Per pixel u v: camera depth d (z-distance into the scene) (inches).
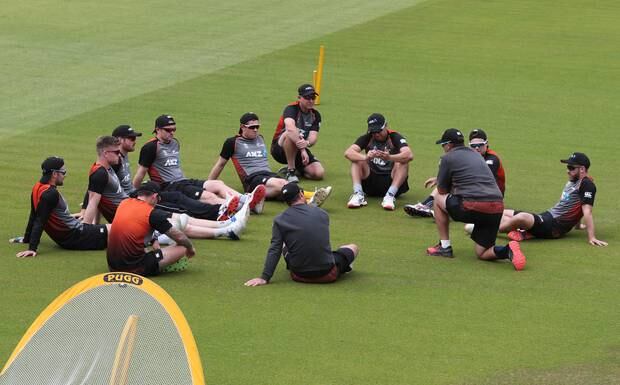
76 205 964.0
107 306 551.5
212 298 729.0
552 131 1293.1
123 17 1897.1
